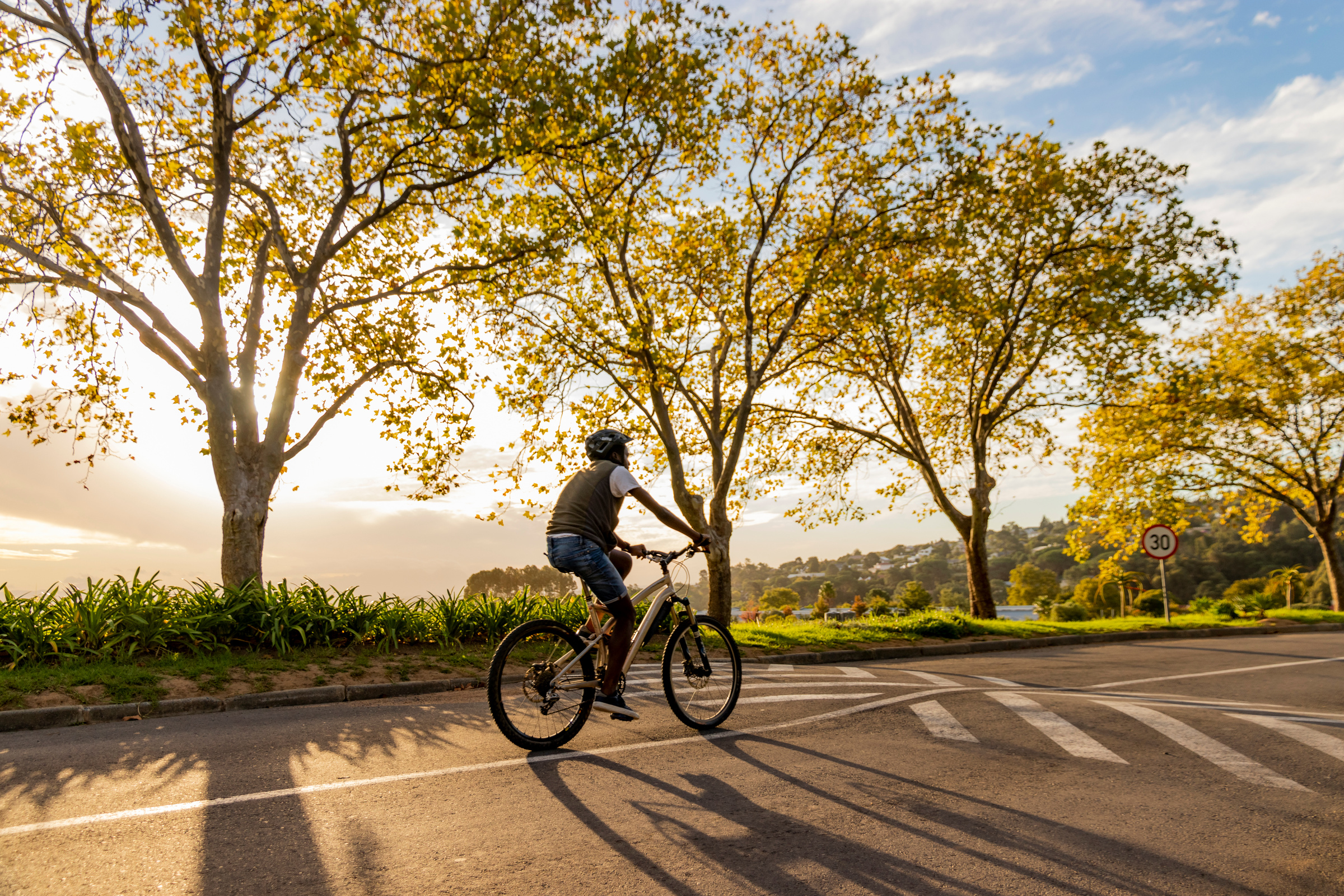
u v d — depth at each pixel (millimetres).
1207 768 4609
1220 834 3490
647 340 14500
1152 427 24625
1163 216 17969
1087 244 18391
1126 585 70312
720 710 5672
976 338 19344
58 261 11867
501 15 11250
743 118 14906
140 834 3260
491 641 10211
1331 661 11078
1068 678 9070
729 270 15812
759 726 5637
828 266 15680
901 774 4367
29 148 11586
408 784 4043
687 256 15406
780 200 15719
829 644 12938
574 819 3541
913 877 2965
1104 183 17969
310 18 9789
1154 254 17953
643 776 4254
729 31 13141
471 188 12969
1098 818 3676
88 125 11391
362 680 7668
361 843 3203
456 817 3549
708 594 15539
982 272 18547
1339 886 2951
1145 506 25562
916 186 15859
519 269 13578
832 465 22391
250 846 3146
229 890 2725
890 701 6668
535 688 4855
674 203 15336
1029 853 3225
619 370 15594
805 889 2846
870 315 15516
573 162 13297
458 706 6496
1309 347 24203
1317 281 24234
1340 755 4973
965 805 3826
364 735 5238
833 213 15836
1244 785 4281
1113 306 17281
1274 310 24984
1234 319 25656
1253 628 18406
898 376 20797
